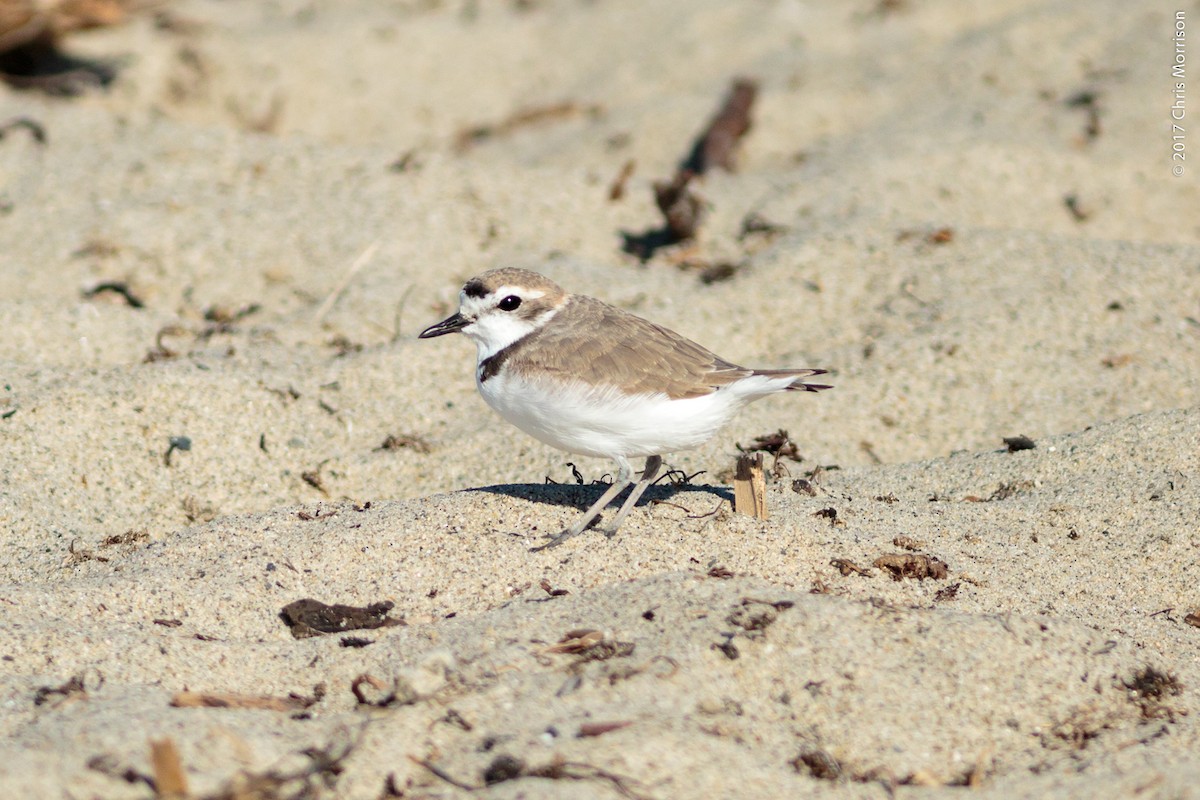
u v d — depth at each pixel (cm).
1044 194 1512
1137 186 1523
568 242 1446
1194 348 1162
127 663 693
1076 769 613
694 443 818
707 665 659
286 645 727
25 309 1187
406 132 1972
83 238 1366
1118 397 1102
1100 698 673
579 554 808
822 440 1077
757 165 1741
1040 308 1213
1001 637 696
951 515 909
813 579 786
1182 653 740
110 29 2067
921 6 2081
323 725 629
